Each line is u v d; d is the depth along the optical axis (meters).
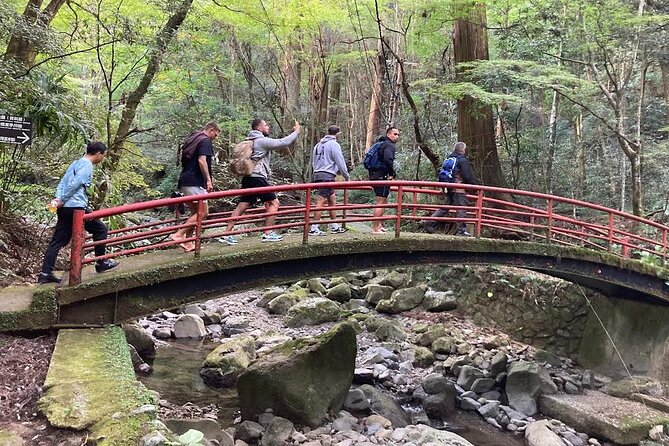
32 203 8.16
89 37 10.09
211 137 6.66
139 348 9.07
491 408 8.89
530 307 11.52
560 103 16.61
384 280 14.00
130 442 3.05
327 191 7.95
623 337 10.25
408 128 17.52
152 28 10.96
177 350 9.75
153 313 5.70
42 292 5.14
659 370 9.61
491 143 13.51
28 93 6.97
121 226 10.23
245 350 9.25
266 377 7.12
